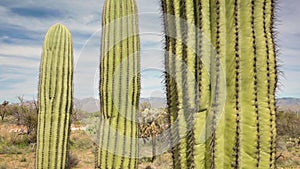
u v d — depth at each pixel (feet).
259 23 6.75
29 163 45.14
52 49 19.60
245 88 6.67
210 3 6.98
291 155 48.78
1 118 84.64
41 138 19.27
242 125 6.63
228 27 6.83
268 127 6.63
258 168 6.55
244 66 6.70
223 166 6.73
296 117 63.36
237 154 6.59
